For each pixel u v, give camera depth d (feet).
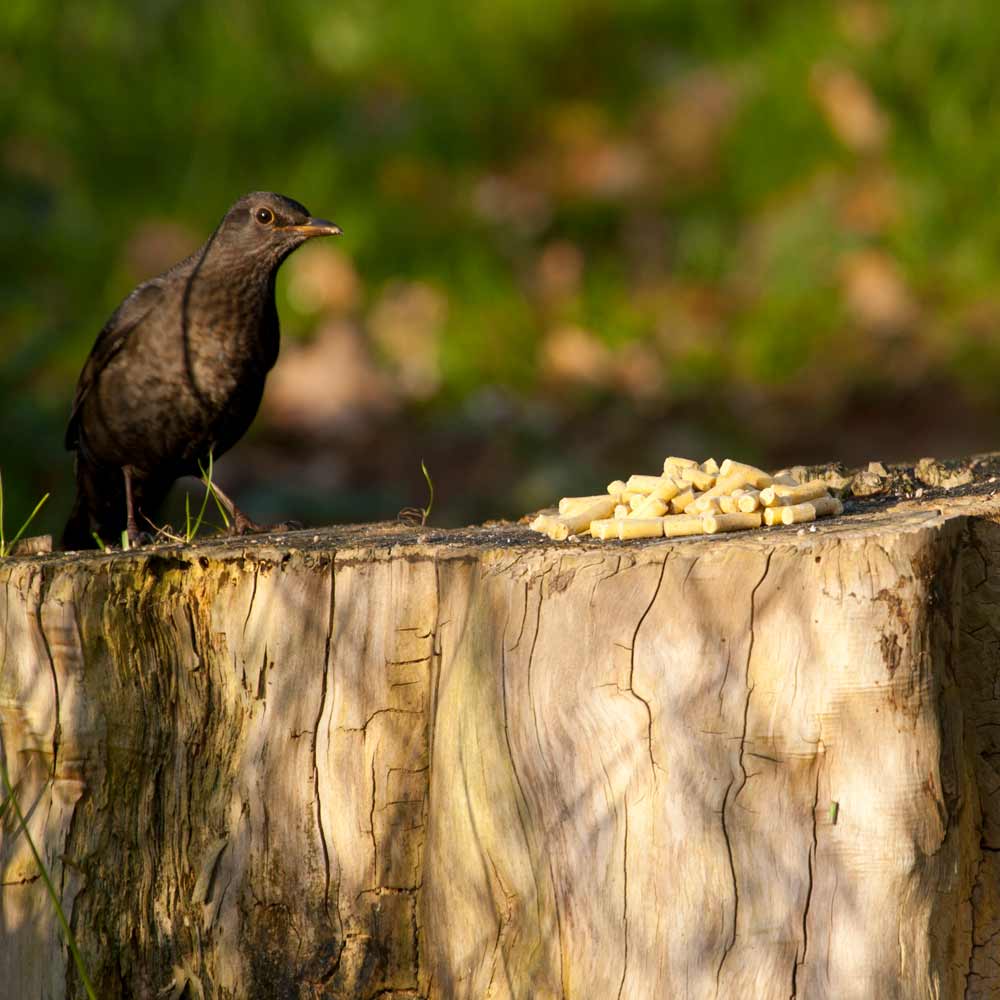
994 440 44.19
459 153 54.44
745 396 47.06
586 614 17.02
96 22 55.72
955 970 17.46
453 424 45.88
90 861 19.65
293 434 45.60
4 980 19.90
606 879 17.13
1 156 52.60
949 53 54.44
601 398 46.93
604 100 56.85
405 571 18.57
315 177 52.34
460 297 49.88
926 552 16.33
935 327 48.83
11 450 42.86
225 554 19.13
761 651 16.48
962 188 51.88
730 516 18.47
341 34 56.90
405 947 18.99
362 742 18.85
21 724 19.56
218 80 54.80
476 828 17.94
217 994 19.43
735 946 16.78
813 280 50.26
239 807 19.35
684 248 51.98
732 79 56.70
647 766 16.89
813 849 16.60
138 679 19.57
